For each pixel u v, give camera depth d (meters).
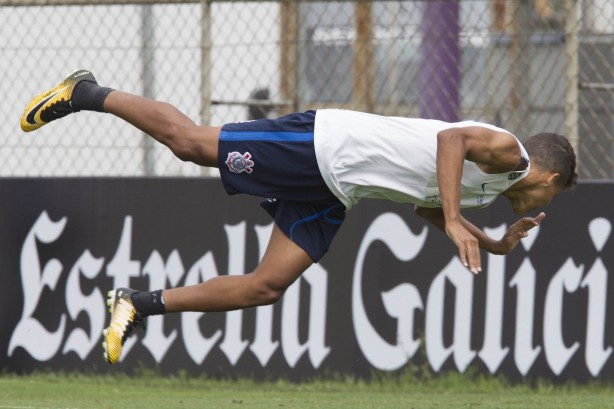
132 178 23.25
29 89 25.28
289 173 14.49
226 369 22.33
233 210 22.64
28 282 23.61
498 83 23.69
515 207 14.95
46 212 23.64
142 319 14.98
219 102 24.41
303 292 22.05
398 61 25.75
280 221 14.91
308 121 14.59
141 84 24.64
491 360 21.16
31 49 25.28
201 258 22.77
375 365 21.66
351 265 21.88
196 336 22.55
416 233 21.61
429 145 14.24
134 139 24.94
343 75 25.36
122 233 23.23
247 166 14.56
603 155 23.34
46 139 25.31
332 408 17.69
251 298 14.77
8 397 19.55
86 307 23.27
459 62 23.72
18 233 23.72
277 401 18.77
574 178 14.72
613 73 22.80
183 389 21.28
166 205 23.03
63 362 23.25
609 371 20.67
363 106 25.20
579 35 22.88
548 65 23.69
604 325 20.75
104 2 24.55
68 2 24.77
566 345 20.89
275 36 24.42
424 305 21.50
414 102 25.03
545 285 21.00
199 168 25.02
